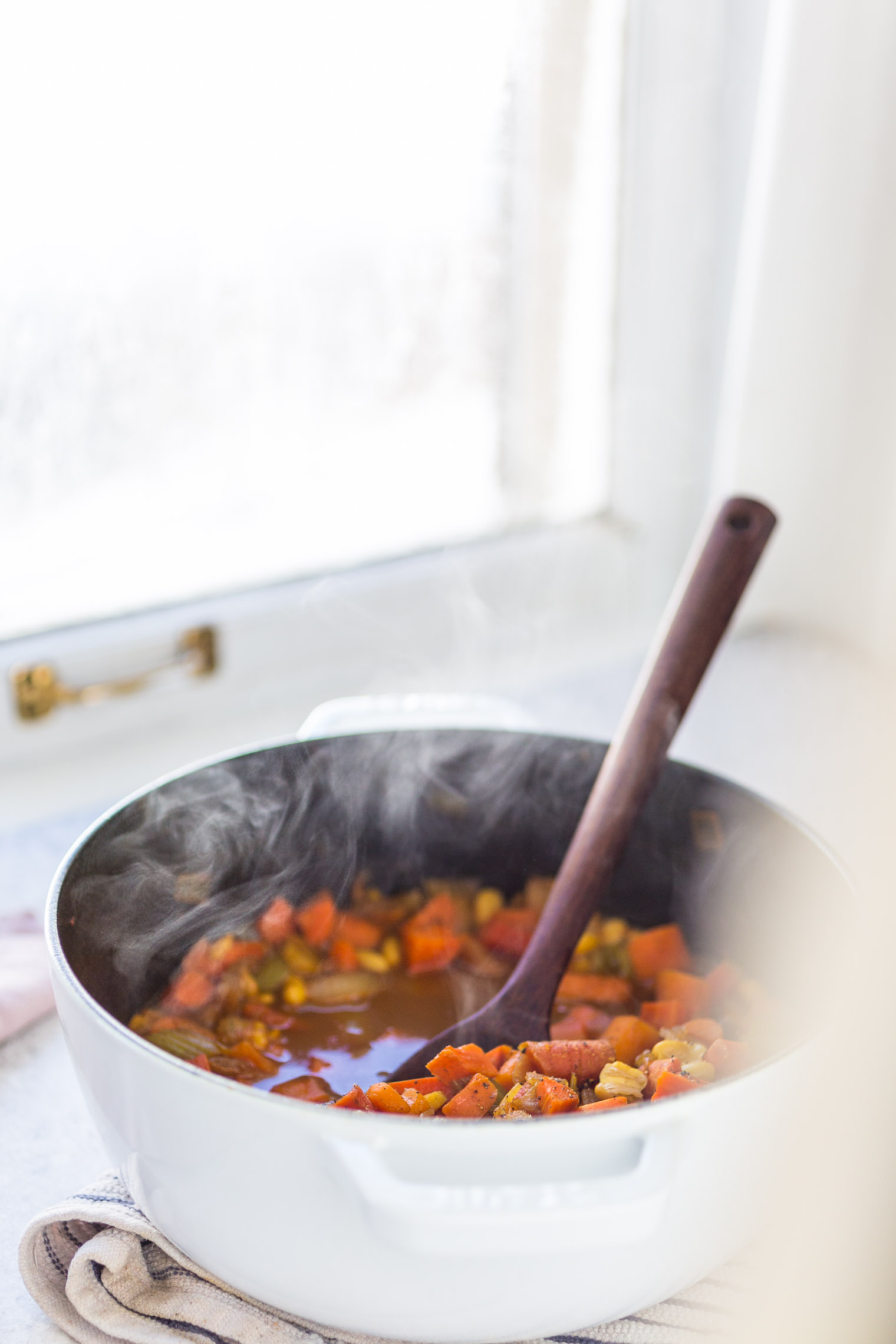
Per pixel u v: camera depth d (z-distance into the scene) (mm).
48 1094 818
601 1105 709
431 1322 658
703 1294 725
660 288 1177
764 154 1074
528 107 1104
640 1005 826
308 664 1165
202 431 1084
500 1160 619
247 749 803
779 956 779
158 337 1043
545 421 1199
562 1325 663
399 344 1131
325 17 1020
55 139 971
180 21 981
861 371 1147
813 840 750
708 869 822
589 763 836
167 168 1007
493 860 872
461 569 1188
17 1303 728
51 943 683
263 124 1025
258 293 1065
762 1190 666
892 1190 729
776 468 1179
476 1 1060
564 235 1148
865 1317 726
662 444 1227
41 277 994
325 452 1137
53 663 1063
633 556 1255
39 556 1058
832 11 1024
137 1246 710
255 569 1142
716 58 1128
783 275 1104
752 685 1163
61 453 1040
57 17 949
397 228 1096
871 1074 721
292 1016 815
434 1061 749
